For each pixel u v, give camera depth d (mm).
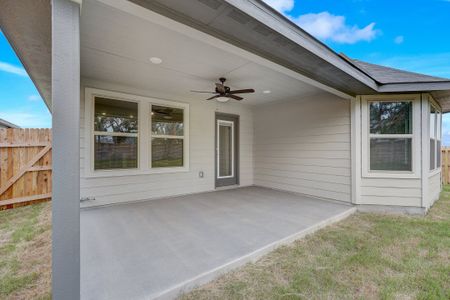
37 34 1964
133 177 4477
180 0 1630
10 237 2898
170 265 2064
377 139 4219
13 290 1812
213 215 3627
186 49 2822
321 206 4223
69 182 1354
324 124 4832
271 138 6062
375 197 4211
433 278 2004
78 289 1368
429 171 4164
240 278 1996
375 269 2148
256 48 2393
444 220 3625
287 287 1863
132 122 4504
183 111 5223
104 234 2812
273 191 5688
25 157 4590
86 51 2877
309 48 2459
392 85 3836
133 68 3473
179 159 5164
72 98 1375
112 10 2018
